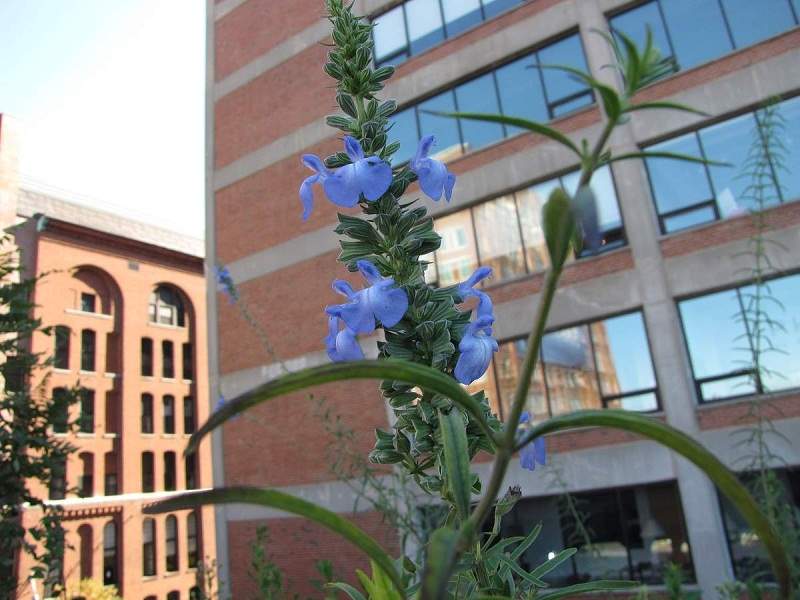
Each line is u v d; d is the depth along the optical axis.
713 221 11.23
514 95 13.67
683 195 11.70
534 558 11.53
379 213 1.68
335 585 1.58
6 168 25.91
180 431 35.03
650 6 12.45
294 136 16.61
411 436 1.48
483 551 1.38
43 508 7.39
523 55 13.70
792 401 9.98
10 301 7.55
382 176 1.49
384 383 1.47
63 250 31.59
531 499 11.77
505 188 13.26
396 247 1.61
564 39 13.27
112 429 32.03
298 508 0.78
